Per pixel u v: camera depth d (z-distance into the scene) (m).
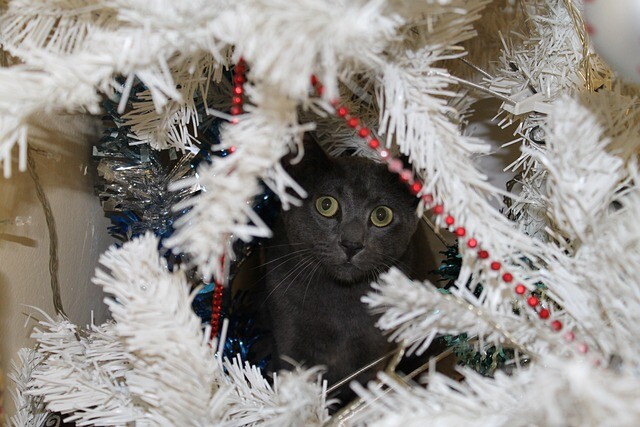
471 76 0.44
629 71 0.21
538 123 0.35
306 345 0.53
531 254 0.27
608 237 0.22
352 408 0.26
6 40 0.25
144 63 0.22
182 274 0.25
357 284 0.51
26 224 0.37
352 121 0.25
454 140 0.24
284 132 0.21
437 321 0.23
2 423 0.27
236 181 0.20
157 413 0.25
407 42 0.24
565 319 0.24
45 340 0.32
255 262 0.58
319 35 0.18
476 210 0.24
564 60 0.36
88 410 0.28
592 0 0.20
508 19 0.42
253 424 0.28
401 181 0.48
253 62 0.20
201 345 0.24
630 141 0.26
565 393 0.17
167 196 0.42
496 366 0.33
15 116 0.20
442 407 0.19
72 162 0.44
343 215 0.50
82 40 0.24
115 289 0.23
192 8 0.20
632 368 0.20
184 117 0.30
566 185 0.22
